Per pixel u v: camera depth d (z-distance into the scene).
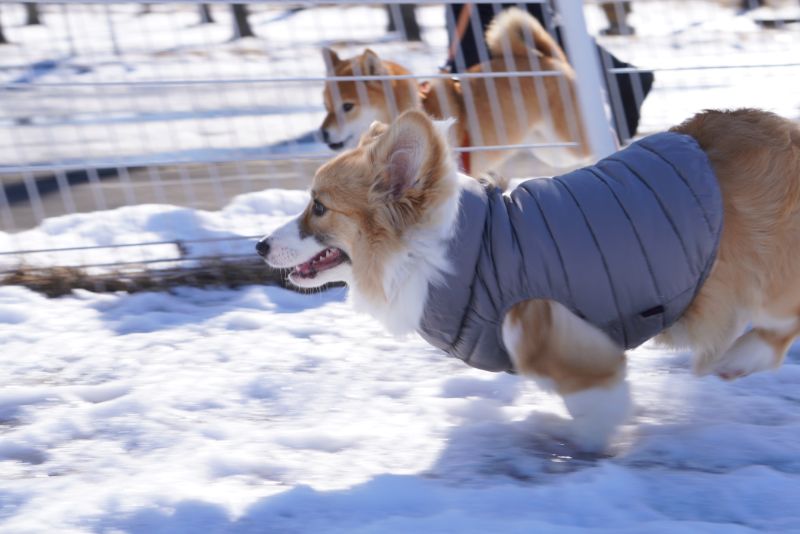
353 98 6.49
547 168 6.47
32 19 11.88
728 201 2.99
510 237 2.92
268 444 3.16
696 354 3.22
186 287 4.84
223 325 4.37
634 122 5.92
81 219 5.36
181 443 3.18
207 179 6.83
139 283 4.82
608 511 2.59
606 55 5.65
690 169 2.99
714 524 2.45
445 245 2.94
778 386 3.59
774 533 2.47
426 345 4.13
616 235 2.90
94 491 2.80
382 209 2.99
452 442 3.18
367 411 3.45
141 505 2.68
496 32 5.83
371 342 4.18
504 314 2.94
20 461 3.08
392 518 2.53
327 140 6.56
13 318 4.41
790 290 3.06
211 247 5.03
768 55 7.96
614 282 2.90
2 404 3.54
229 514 2.65
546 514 2.59
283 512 2.66
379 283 3.06
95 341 4.17
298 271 3.22
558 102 5.77
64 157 7.15
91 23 11.70
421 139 2.88
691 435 3.15
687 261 2.93
